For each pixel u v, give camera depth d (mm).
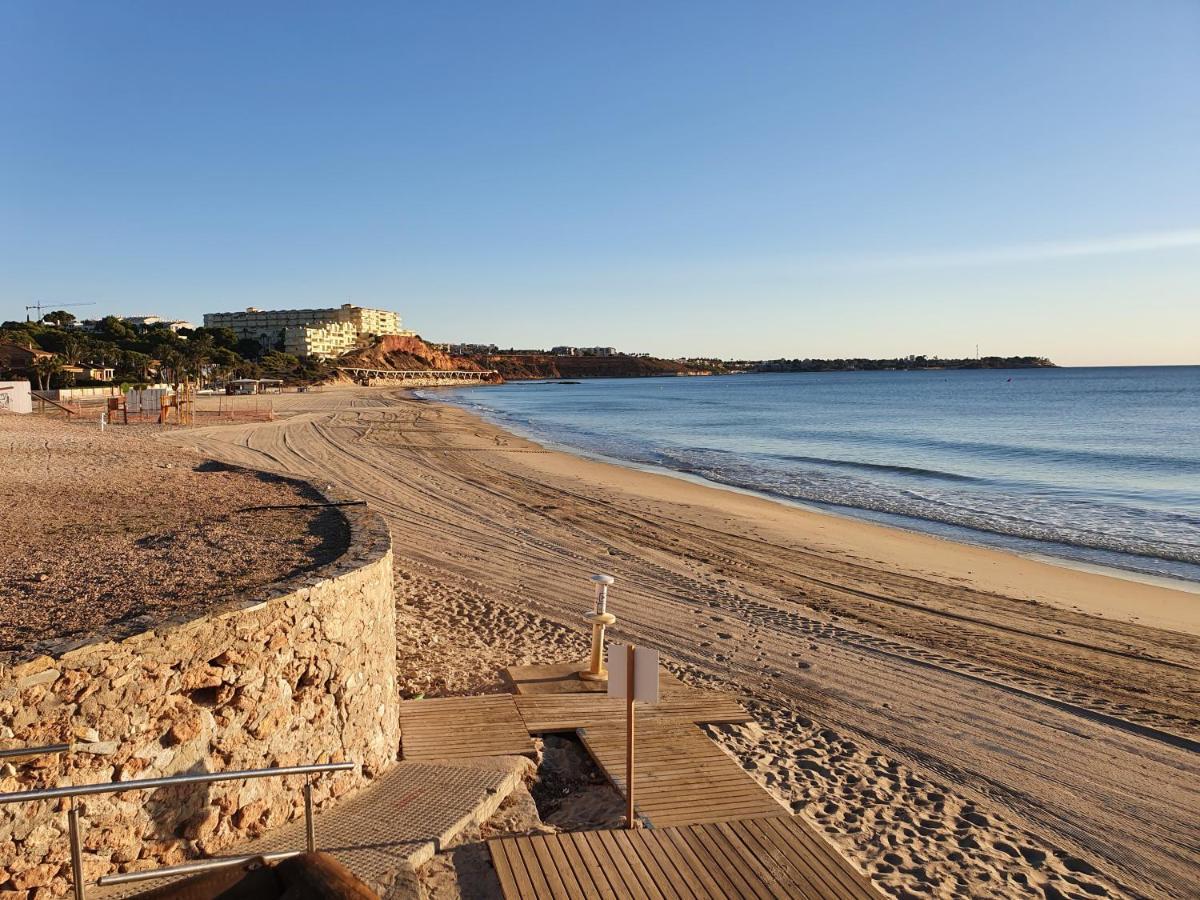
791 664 9977
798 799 6703
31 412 35156
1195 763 7637
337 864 3217
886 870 5723
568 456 33531
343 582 5746
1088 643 11180
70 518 9117
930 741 7980
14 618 5051
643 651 5648
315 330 168750
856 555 16469
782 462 33938
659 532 17828
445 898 4699
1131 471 30484
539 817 6090
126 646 4238
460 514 18406
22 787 3822
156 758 4383
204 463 15258
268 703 5059
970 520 20953
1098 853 6117
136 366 86938
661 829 5586
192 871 4176
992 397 96125
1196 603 13359
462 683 8680
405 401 80500
